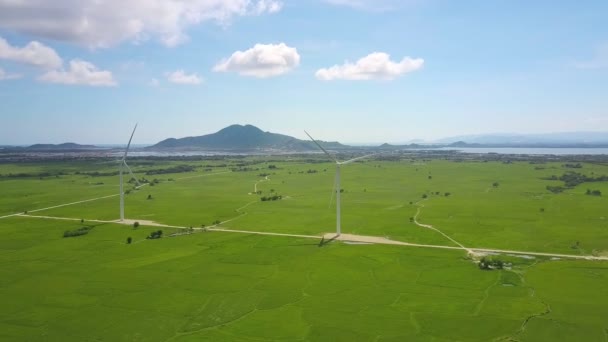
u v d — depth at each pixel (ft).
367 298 244.22
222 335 204.03
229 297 248.32
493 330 204.95
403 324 212.43
